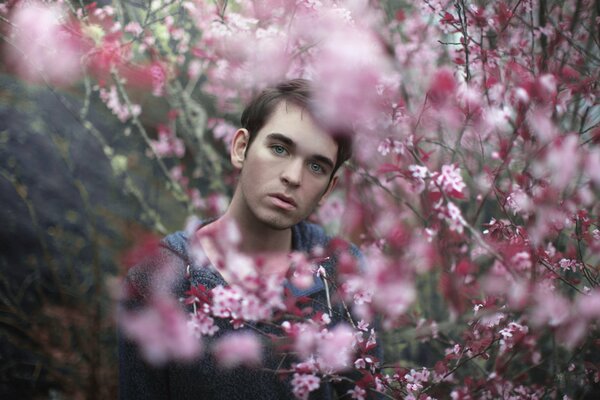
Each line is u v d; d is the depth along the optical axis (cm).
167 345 84
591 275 111
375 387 103
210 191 245
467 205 137
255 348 91
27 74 199
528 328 112
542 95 94
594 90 111
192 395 100
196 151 221
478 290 120
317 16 142
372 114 98
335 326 104
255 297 81
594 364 123
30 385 204
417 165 99
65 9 162
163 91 203
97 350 200
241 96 197
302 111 91
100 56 170
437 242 116
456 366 106
